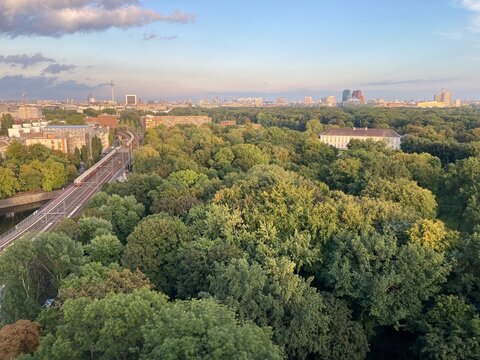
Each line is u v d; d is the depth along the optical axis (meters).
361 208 87.50
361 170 142.88
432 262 66.69
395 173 140.62
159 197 119.56
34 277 71.50
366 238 72.38
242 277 59.84
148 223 82.19
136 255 76.50
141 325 45.06
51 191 198.75
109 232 89.50
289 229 83.75
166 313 43.06
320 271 75.44
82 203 167.62
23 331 51.47
